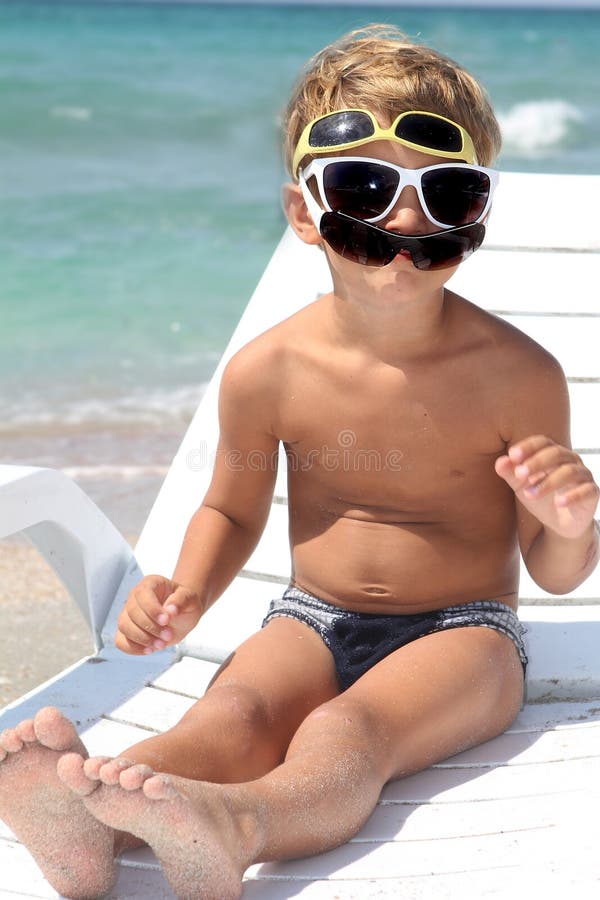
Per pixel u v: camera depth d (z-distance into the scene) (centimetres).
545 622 238
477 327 197
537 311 309
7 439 589
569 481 170
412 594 201
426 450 197
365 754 166
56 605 390
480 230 189
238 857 148
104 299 927
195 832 142
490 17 5866
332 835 161
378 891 153
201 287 982
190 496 272
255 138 1784
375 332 194
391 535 201
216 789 149
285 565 254
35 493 230
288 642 197
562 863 157
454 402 195
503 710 195
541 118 2120
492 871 156
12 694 313
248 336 303
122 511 490
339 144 186
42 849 151
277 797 155
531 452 172
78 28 3306
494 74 2670
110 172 1493
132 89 2084
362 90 191
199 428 284
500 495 202
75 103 1917
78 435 602
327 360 199
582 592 246
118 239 1148
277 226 1238
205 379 723
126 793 141
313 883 156
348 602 204
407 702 178
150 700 217
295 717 187
